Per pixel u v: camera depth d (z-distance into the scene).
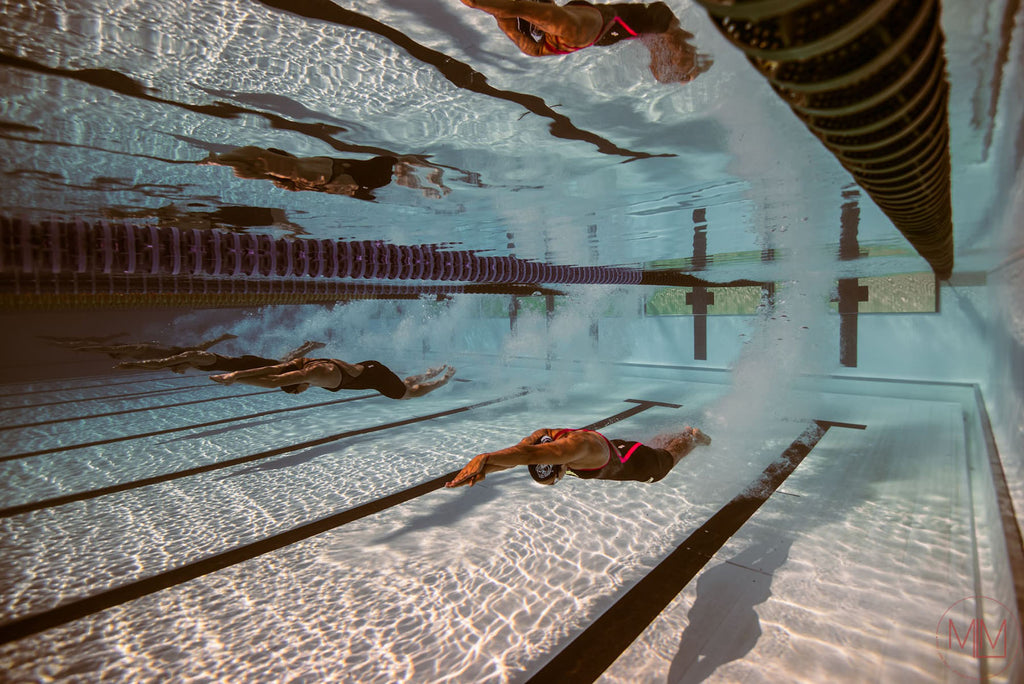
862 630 2.10
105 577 2.67
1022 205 2.28
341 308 11.84
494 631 2.18
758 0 0.62
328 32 1.86
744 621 2.20
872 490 3.58
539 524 3.22
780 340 7.97
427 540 3.04
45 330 10.34
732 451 4.59
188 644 2.12
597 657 2.01
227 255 3.31
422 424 6.01
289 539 3.10
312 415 6.62
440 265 4.65
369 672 1.95
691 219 4.95
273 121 2.55
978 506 3.23
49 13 1.67
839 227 4.87
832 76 0.78
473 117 2.60
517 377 9.27
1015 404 3.02
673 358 9.26
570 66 2.11
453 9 1.75
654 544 2.92
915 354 7.03
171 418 6.49
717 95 2.34
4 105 2.27
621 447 2.49
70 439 5.47
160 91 2.22
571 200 4.26
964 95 2.07
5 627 2.25
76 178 3.13
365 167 3.25
